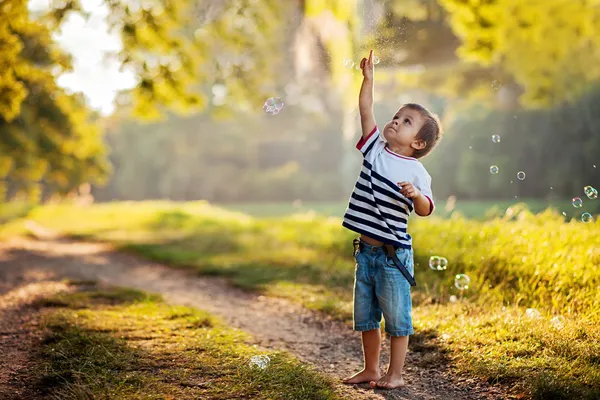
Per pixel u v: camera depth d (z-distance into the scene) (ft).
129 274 24.81
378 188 8.99
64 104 43.34
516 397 8.10
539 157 62.28
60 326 12.18
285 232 33.94
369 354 9.23
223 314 15.28
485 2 25.30
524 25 29.04
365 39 24.35
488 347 9.95
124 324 12.52
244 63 37.17
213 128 122.62
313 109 114.21
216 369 9.42
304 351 11.44
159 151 123.85
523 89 57.57
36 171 47.32
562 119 58.23
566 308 11.63
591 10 32.86
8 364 9.91
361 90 9.84
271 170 119.85
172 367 9.54
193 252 30.68
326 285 18.80
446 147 75.66
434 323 11.76
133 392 8.36
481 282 14.94
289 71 54.29
